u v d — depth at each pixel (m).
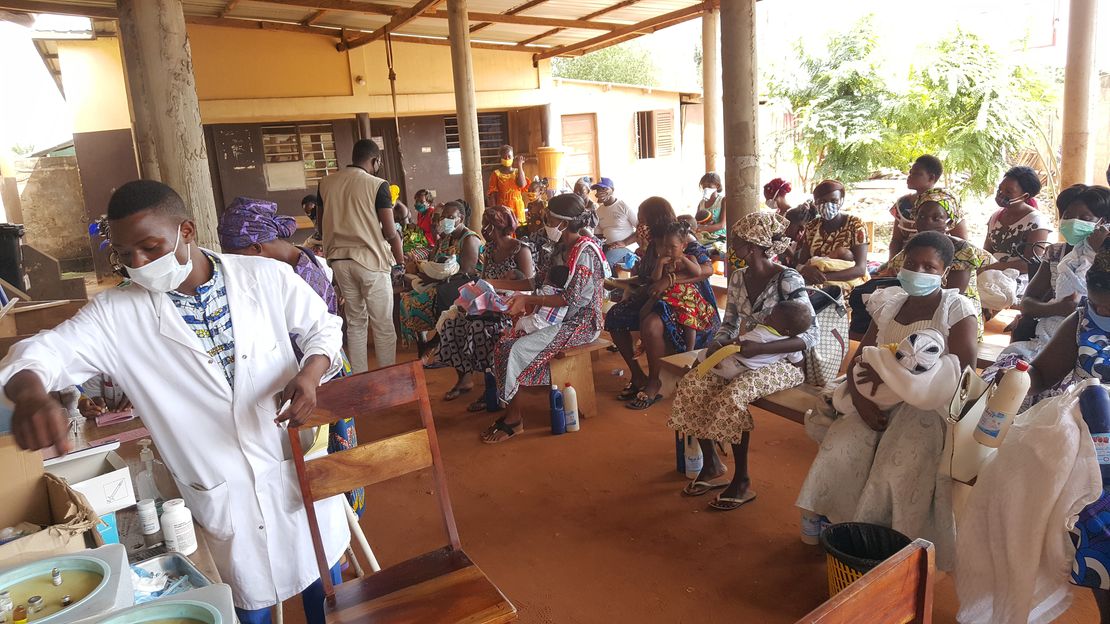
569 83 14.85
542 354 4.77
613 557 3.37
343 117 12.77
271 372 2.09
